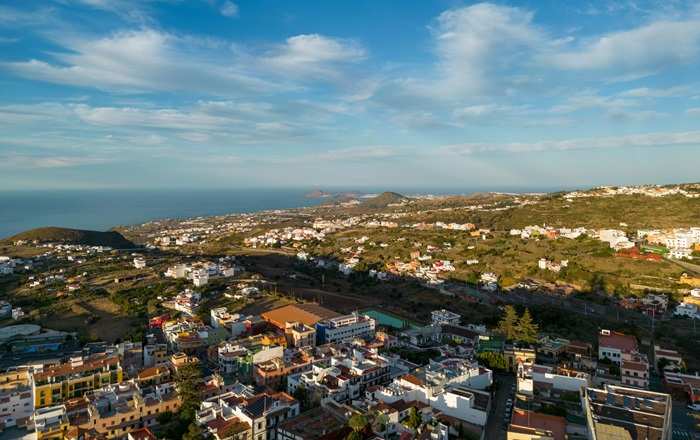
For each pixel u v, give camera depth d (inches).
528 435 4156.0
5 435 4613.7
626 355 6181.1
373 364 5703.7
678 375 5836.6
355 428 4156.0
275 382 5703.7
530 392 5246.1
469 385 5457.7
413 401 4938.5
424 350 6870.1
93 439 4279.0
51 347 7037.4
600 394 4611.2
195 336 7057.1
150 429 4680.1
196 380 5275.6
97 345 7106.3
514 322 7819.9
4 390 5511.8
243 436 4357.8
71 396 5383.9
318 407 4874.5
